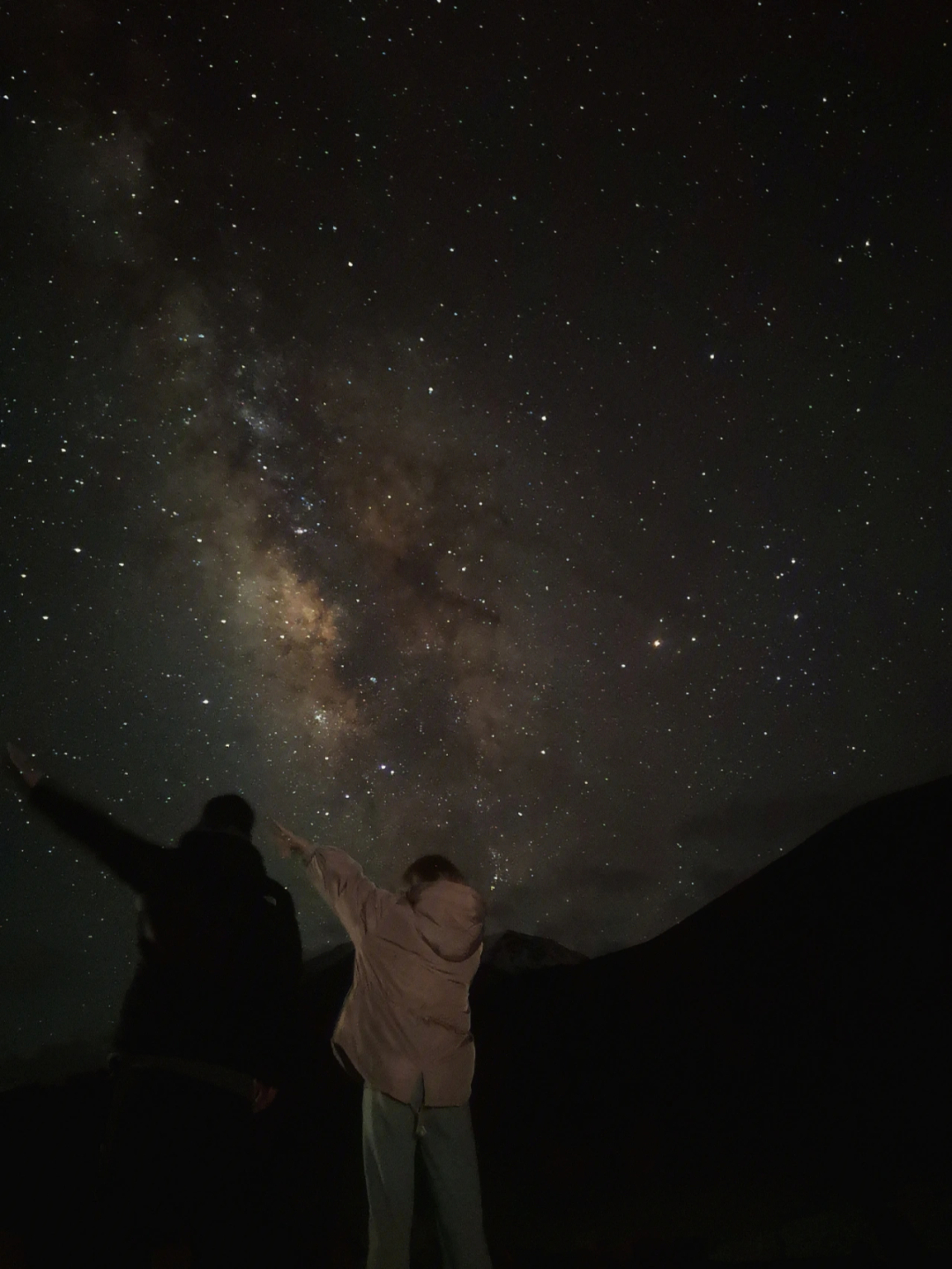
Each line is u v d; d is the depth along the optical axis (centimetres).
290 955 218
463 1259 249
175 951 201
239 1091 195
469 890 289
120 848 208
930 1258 256
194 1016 196
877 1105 357
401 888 297
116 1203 180
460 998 278
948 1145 315
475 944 284
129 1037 194
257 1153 388
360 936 283
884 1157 324
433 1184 259
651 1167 367
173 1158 184
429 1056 265
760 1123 378
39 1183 343
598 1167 380
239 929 209
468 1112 270
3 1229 275
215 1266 186
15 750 211
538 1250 319
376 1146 258
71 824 207
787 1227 293
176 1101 188
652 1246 300
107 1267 177
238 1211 192
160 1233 181
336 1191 362
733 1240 297
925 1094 349
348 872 294
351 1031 275
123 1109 188
